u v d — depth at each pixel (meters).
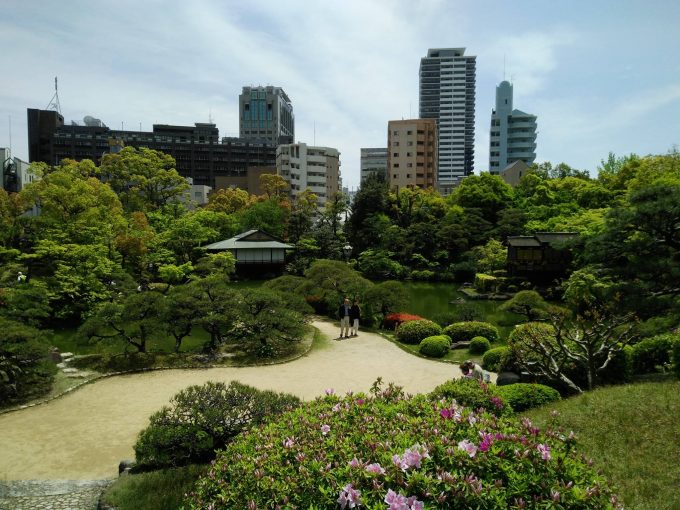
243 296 16.38
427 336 16.88
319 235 44.88
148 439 7.22
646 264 12.33
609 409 7.21
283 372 13.45
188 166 93.69
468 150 149.12
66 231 25.62
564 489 2.99
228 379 12.77
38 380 12.23
